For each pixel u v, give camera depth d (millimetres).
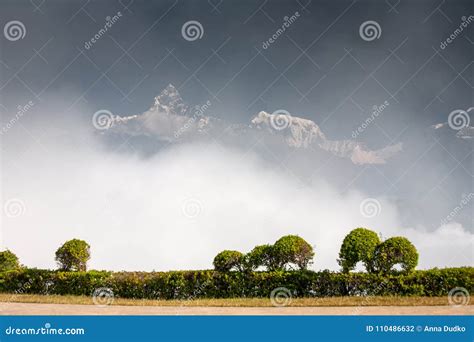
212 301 15008
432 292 14664
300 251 16094
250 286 15875
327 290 15359
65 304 14656
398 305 13539
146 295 16250
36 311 13328
